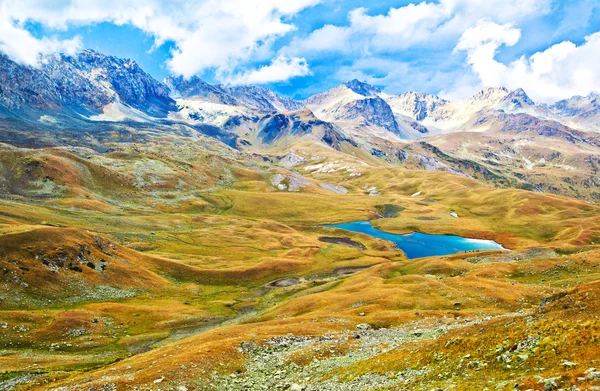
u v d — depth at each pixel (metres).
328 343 53.62
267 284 148.75
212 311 110.62
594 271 103.88
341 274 164.88
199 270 148.12
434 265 128.25
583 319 27.97
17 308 89.44
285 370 44.91
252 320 95.19
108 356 72.94
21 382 55.69
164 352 60.00
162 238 197.62
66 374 59.31
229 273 151.00
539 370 23.09
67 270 109.56
